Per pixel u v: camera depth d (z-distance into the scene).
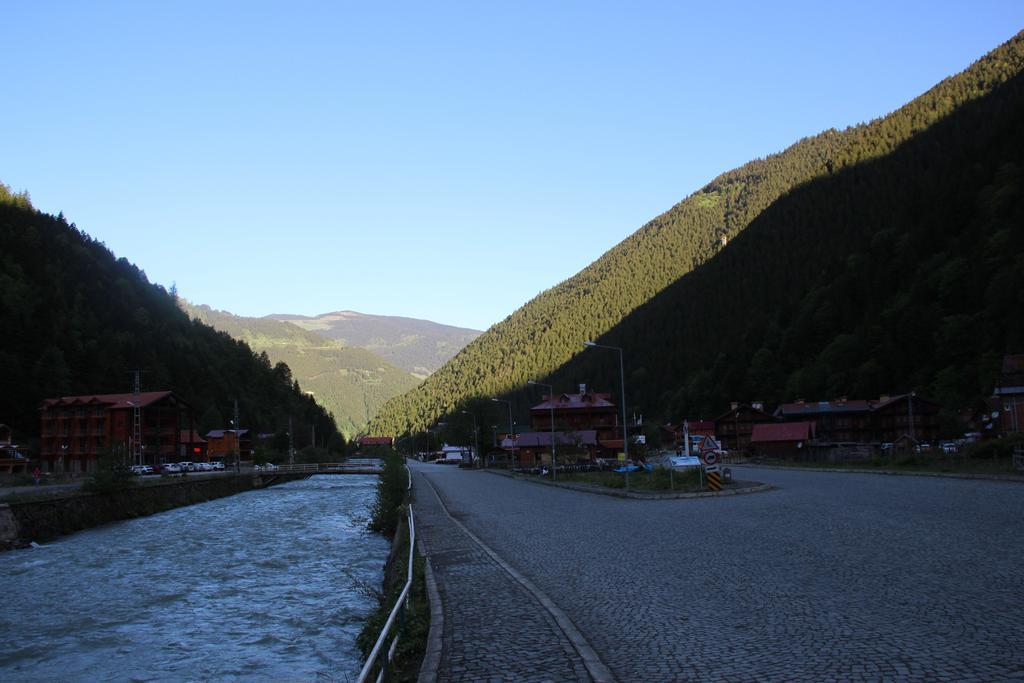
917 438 97.12
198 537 44.19
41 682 16.78
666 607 12.46
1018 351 90.06
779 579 14.21
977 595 11.71
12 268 143.00
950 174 149.38
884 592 12.37
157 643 19.77
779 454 97.56
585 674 8.88
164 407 110.88
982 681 7.71
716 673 8.55
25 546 42.16
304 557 34.47
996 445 51.03
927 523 21.52
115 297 176.00
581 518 30.97
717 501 35.16
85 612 24.03
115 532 48.53
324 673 16.12
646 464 78.94
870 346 122.81
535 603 13.62
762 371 144.25
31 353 126.25
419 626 12.41
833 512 26.30
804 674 8.27
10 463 95.75
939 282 118.00
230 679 16.27
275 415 191.75
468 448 143.62
